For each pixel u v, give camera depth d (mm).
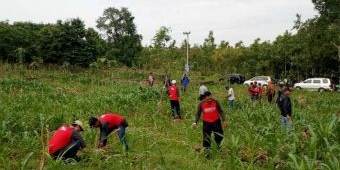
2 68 38156
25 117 13125
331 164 7453
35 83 27656
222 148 9719
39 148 10203
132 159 9227
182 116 18016
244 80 50125
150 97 22109
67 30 47000
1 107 14539
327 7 42781
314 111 21531
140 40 81625
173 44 56156
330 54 47000
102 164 9008
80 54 46844
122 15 81938
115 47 79500
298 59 55625
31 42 46469
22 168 8070
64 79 36219
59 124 13242
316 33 45125
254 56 69062
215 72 60281
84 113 16938
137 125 15172
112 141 11648
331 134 9289
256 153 9578
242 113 16625
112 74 43875
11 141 10328
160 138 12438
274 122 14438
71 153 9359
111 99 19672
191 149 10508
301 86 42750
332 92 39562
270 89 23891
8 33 45438
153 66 55094
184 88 29688
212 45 72250
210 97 10312
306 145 9250
